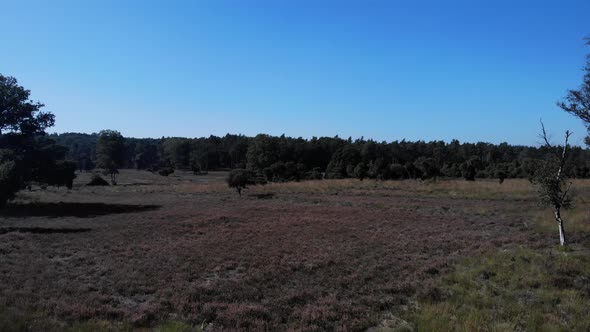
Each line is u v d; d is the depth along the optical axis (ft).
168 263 51.11
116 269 48.03
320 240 67.46
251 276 45.85
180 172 454.40
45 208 116.67
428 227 81.25
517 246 60.29
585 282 42.80
